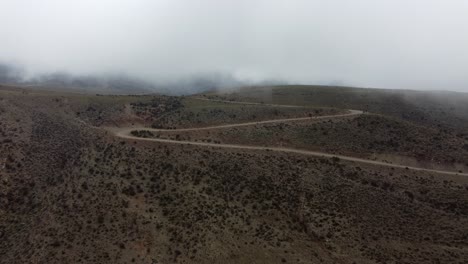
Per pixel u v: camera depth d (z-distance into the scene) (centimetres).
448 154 13675
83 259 9262
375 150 13700
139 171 11588
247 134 14425
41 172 11550
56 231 9856
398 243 9344
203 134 14362
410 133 14700
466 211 10475
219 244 9544
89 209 10419
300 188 11138
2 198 10619
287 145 13925
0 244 9631
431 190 11325
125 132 14175
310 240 9669
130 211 10394
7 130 12381
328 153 13512
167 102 18625
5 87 19200
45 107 14525
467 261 8725
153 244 9669
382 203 10562
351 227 9838
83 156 12094
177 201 10725
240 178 11456
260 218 10288
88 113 15262
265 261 9100
